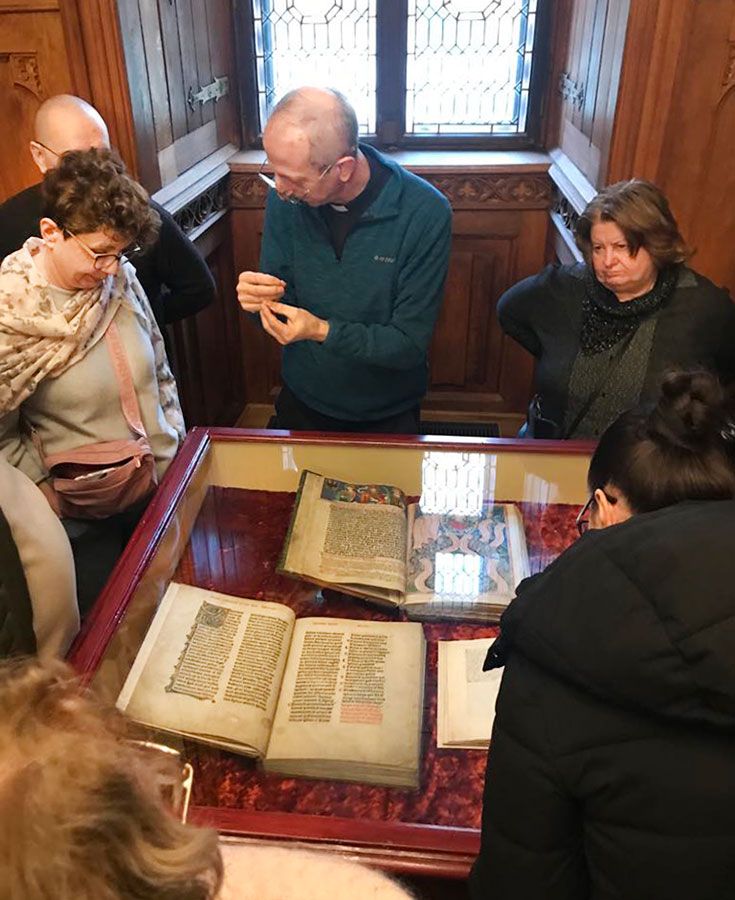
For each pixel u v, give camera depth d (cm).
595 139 253
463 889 102
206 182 281
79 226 146
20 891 37
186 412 297
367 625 138
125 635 125
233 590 144
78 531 164
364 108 315
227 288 324
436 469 174
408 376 228
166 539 146
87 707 45
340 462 175
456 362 342
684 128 227
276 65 310
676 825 78
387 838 104
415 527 159
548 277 202
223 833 104
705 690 72
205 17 279
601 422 191
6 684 44
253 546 155
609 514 98
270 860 61
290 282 218
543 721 83
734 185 232
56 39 223
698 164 231
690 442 91
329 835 104
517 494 168
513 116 313
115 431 169
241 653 128
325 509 162
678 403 94
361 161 197
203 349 308
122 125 232
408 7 296
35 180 247
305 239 208
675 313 181
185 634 130
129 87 228
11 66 229
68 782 39
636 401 185
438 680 129
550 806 83
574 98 279
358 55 306
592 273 190
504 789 86
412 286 204
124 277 173
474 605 142
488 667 102
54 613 126
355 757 114
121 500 163
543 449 172
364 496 167
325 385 225
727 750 77
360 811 109
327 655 131
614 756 79
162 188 257
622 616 76
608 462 97
